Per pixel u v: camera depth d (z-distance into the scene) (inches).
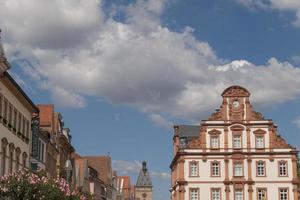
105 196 5231.3
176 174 3959.2
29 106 2213.3
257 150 3695.9
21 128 2119.8
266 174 3663.9
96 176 4758.9
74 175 3474.4
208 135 3737.7
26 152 2194.9
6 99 1859.0
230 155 3698.3
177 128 4350.4
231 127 3735.2
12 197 1352.1
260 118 3737.7
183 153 3710.6
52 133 2802.7
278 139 3703.3
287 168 3666.3
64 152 3257.9
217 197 3654.0
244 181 3651.6
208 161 3695.9
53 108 2847.0
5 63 1685.5
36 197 1364.4
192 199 3651.6
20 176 1381.6
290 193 3631.9
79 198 1505.9
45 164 2588.6
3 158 1833.2
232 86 3786.9
